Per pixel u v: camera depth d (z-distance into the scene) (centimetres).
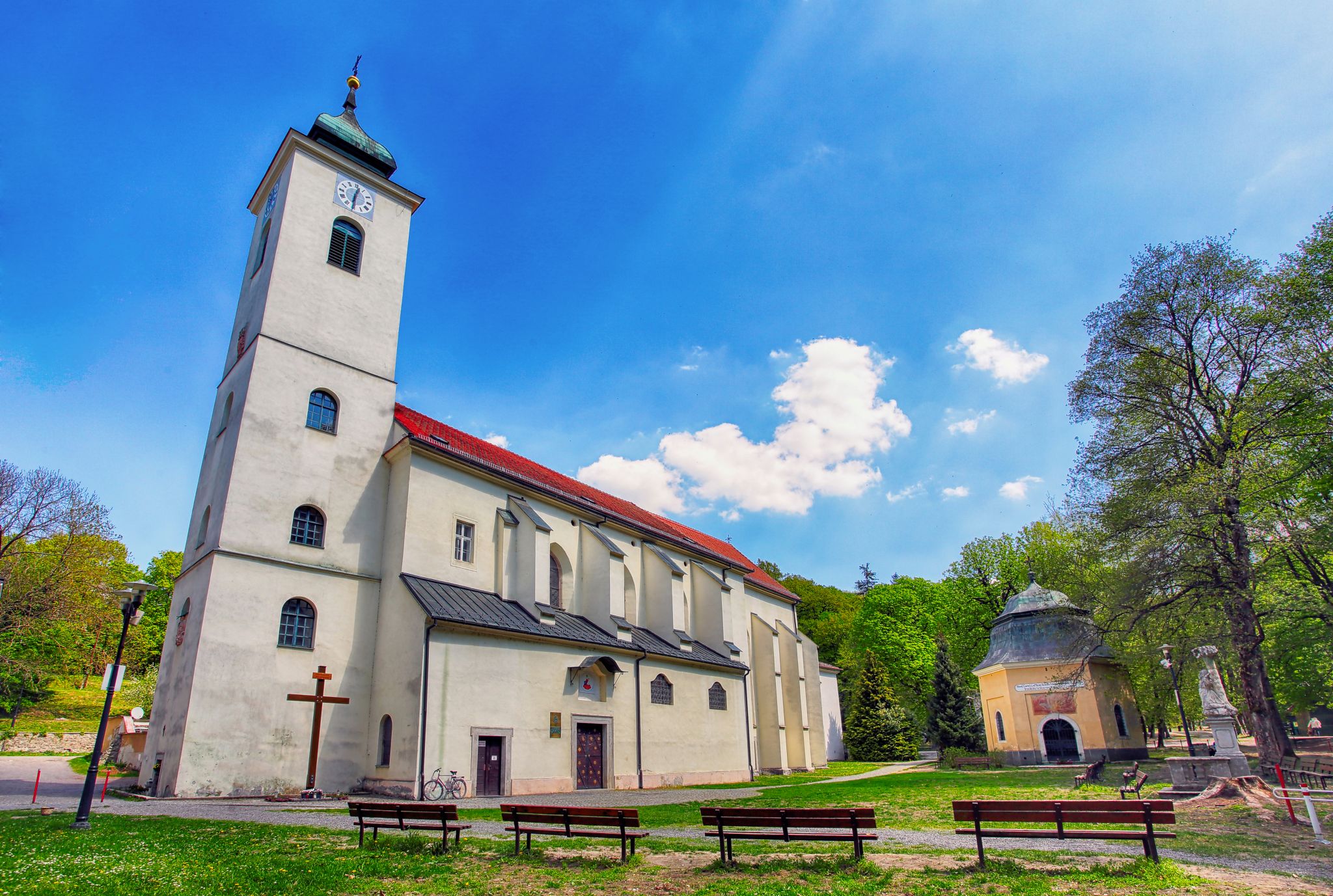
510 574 2736
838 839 1239
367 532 2522
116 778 2616
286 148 2742
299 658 2234
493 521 2795
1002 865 1003
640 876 984
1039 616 4103
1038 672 3981
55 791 2120
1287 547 2536
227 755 2025
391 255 2944
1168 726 6103
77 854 1031
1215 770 2067
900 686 5941
